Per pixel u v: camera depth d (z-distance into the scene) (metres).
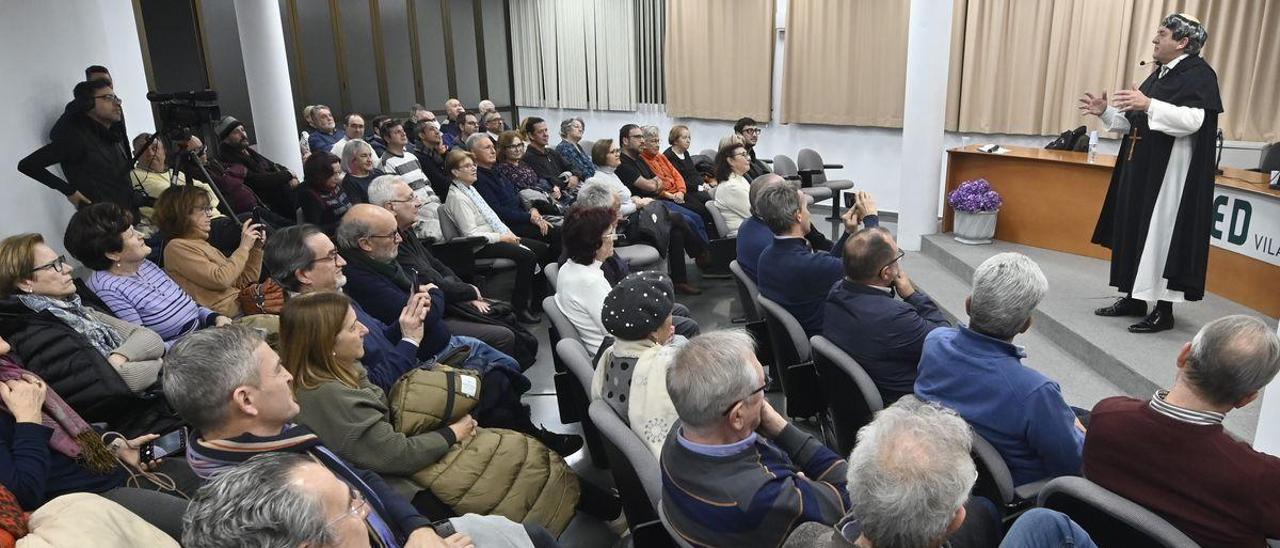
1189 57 3.03
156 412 2.16
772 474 1.38
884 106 6.93
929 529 1.05
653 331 1.93
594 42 9.05
